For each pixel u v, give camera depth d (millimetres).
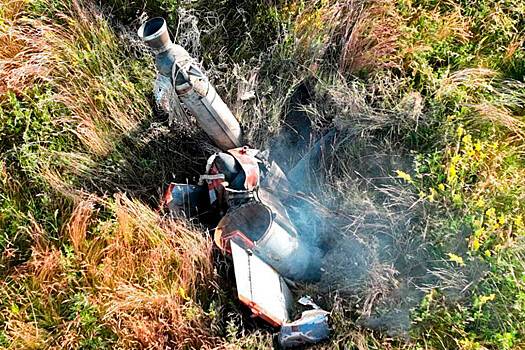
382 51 4848
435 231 4039
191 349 3832
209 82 4512
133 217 4289
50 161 4504
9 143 4562
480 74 4770
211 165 4242
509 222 4039
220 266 4168
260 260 3990
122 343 3822
